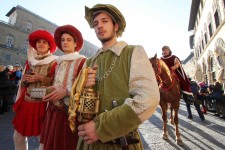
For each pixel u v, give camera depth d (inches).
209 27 585.0
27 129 90.1
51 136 77.1
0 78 274.7
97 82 50.9
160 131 200.7
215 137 174.7
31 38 102.2
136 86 43.7
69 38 92.1
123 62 49.5
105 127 39.1
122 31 57.6
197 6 796.0
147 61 47.4
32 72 93.0
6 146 148.0
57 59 92.6
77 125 44.8
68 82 81.6
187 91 211.6
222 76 408.5
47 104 95.7
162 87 174.6
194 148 147.5
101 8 54.3
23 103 93.8
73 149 73.6
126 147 43.6
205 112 336.2
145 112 40.3
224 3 416.8
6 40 1341.0
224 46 421.1
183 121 257.4
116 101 45.4
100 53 57.1
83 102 42.8
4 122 229.8
